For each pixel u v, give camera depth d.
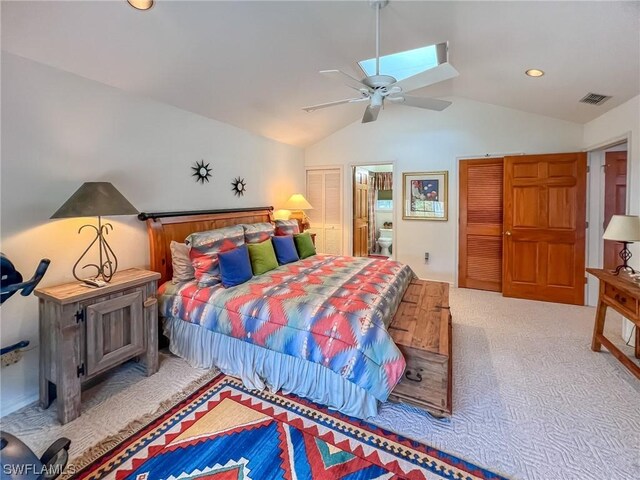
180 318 2.69
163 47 2.33
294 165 5.39
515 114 4.29
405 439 1.84
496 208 4.49
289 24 2.31
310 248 4.08
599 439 1.81
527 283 4.25
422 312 2.52
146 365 2.48
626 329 2.98
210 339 2.59
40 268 1.59
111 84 2.63
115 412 2.07
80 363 2.03
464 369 2.54
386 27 2.38
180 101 3.18
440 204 4.82
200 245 2.86
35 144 2.18
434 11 2.16
